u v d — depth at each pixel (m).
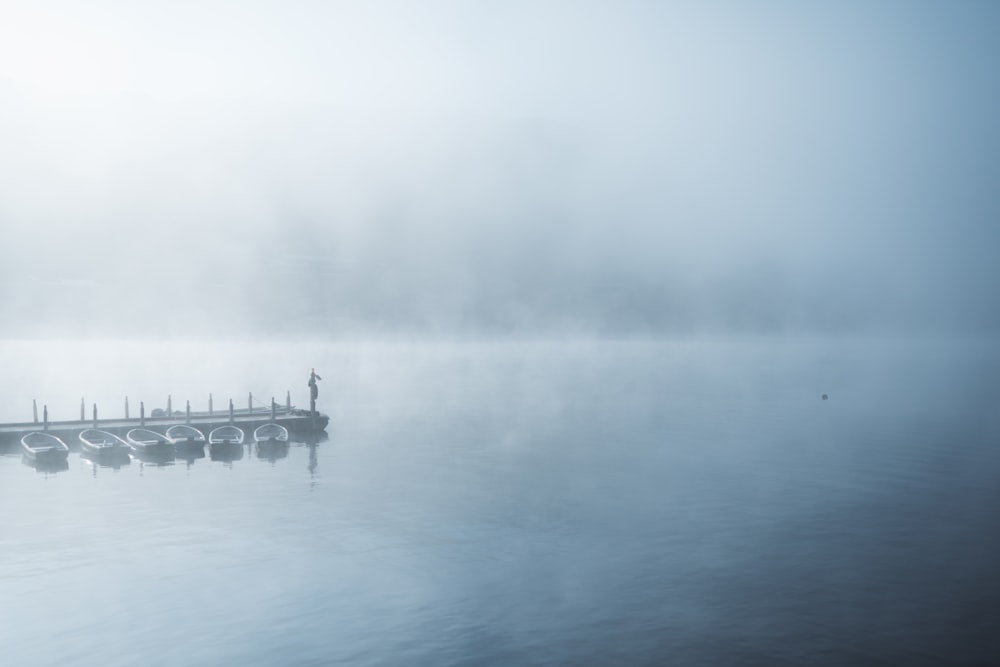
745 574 28.69
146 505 39.91
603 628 23.72
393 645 22.52
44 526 35.66
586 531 34.50
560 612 25.00
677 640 22.84
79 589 27.16
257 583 27.78
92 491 43.47
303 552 31.50
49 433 58.69
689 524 35.69
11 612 24.97
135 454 56.31
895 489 43.22
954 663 21.39
